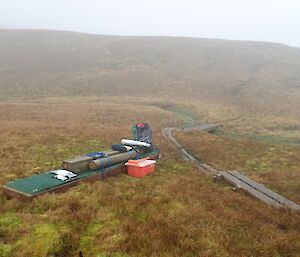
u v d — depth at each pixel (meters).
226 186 16.23
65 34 118.69
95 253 7.80
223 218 10.87
